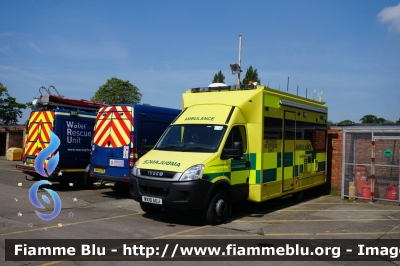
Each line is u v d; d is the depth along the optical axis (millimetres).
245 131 9266
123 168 11109
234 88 9719
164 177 7996
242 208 10609
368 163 12242
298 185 11234
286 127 10570
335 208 10805
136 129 11109
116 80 47156
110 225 8070
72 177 12820
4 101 40844
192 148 8688
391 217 9602
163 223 8391
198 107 9688
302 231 7957
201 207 7902
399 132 11562
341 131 13594
